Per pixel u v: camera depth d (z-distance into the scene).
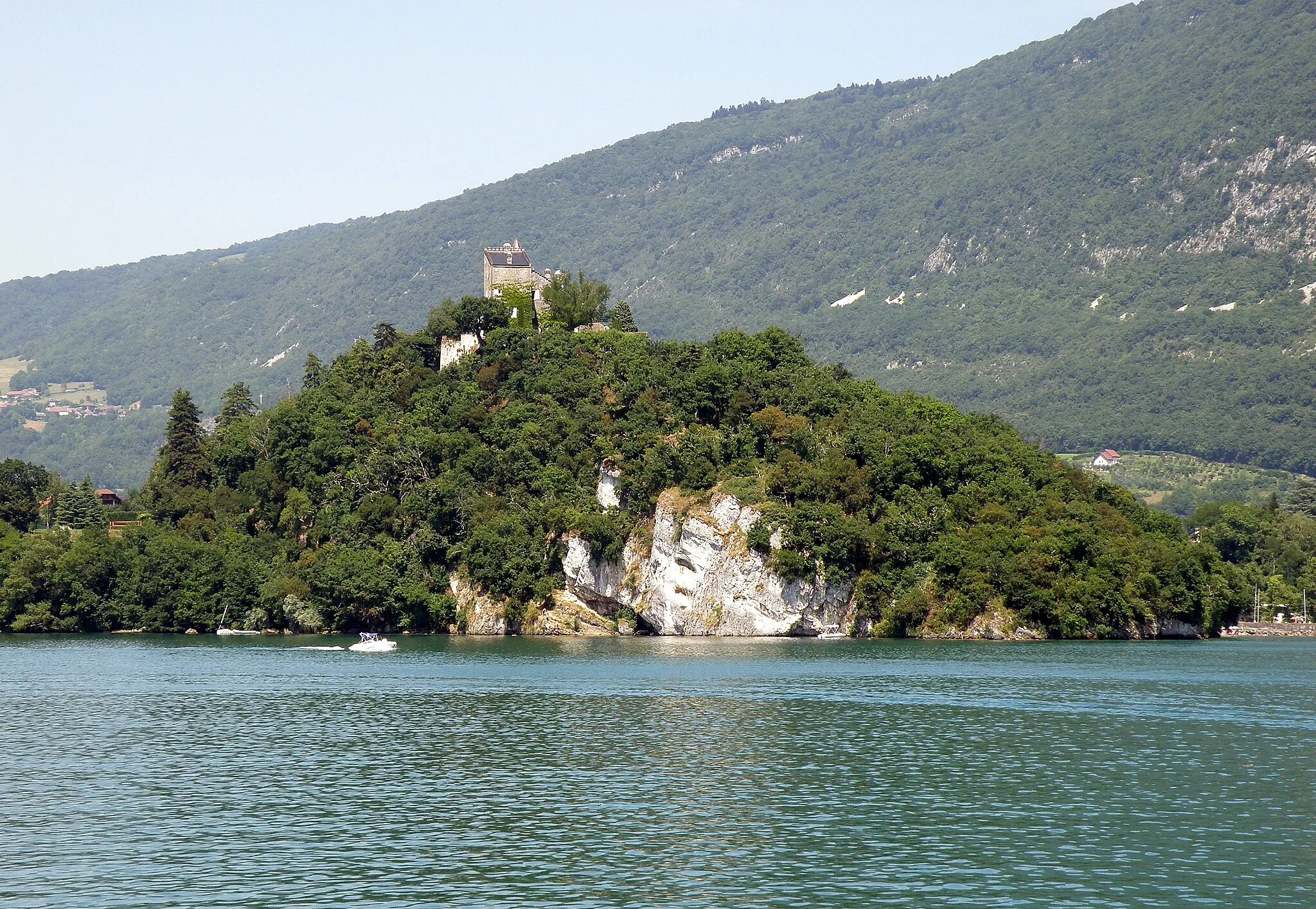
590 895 69.94
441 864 75.31
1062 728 120.94
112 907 67.69
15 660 184.00
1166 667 171.62
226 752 109.00
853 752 108.75
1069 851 78.19
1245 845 79.62
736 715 128.62
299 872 73.69
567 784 96.19
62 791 93.81
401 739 115.12
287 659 185.12
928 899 69.44
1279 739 115.31
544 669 168.62
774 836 81.38
